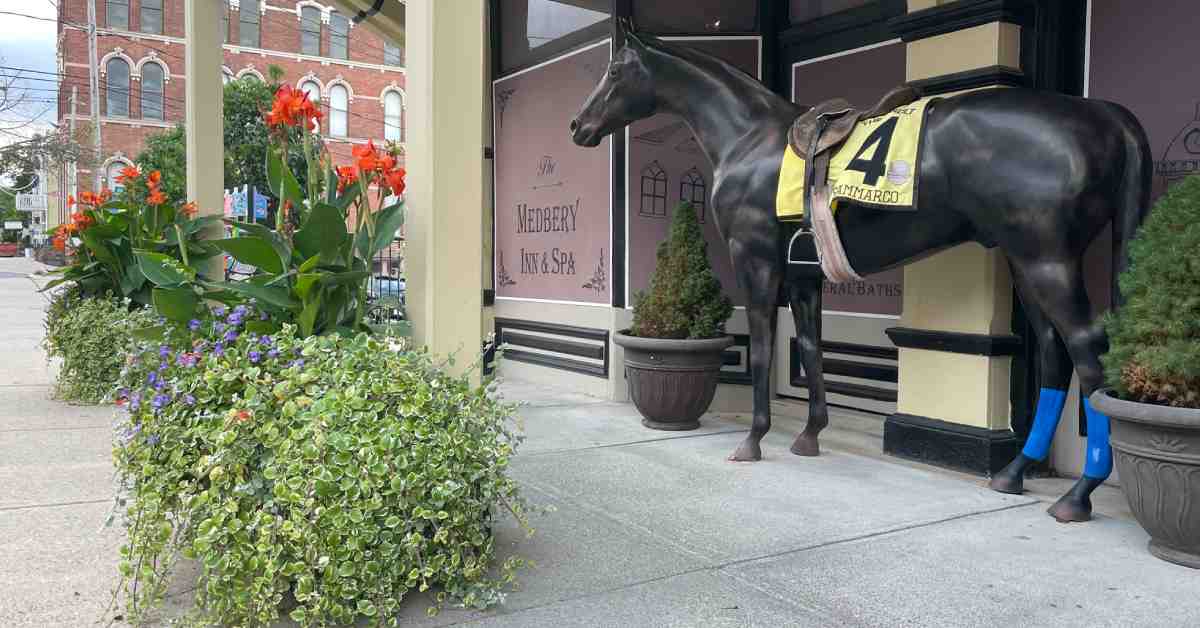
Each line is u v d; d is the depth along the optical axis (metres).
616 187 6.48
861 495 4.08
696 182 6.38
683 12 6.29
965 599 2.85
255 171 28.62
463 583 2.83
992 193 3.58
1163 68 4.02
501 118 7.95
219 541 2.56
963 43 4.48
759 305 4.60
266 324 3.39
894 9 5.32
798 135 4.21
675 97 4.87
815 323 4.83
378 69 42.38
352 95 41.88
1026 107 3.54
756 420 4.73
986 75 4.36
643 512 3.80
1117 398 3.23
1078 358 3.53
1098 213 3.46
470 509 2.80
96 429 5.50
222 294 3.51
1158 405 3.03
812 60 5.95
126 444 3.01
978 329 4.46
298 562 2.51
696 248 5.44
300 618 2.50
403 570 2.65
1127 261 3.47
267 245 3.41
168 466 2.74
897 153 3.81
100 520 3.63
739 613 2.74
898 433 4.84
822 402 4.86
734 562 3.19
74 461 4.65
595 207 6.81
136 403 2.83
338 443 2.55
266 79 38.22
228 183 28.34
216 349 2.94
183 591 2.91
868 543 3.40
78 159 26.72
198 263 6.97
